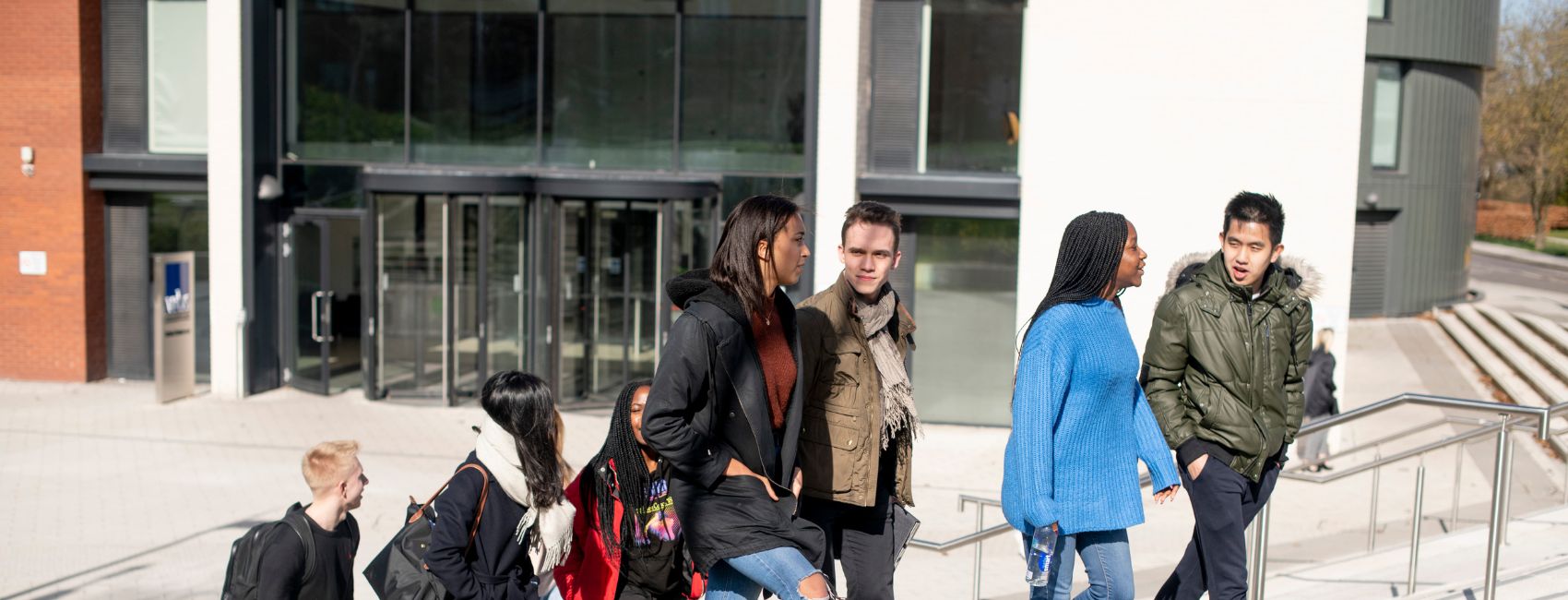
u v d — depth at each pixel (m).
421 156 16.25
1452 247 27.30
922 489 12.30
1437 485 12.08
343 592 4.43
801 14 15.46
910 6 15.12
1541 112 39.53
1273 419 4.28
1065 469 3.79
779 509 3.47
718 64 15.70
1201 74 13.58
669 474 4.10
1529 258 42.62
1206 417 4.26
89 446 13.16
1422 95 25.88
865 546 4.02
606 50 15.93
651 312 15.84
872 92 15.31
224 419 14.71
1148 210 13.80
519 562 4.50
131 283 17.14
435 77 16.14
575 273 15.92
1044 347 3.68
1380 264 26.48
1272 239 4.22
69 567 8.97
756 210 3.36
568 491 4.40
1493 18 27.38
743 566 3.42
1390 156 26.16
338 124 16.30
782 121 15.60
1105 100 13.77
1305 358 4.38
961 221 15.26
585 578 4.33
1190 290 4.32
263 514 10.56
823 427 3.79
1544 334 19.41
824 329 3.79
